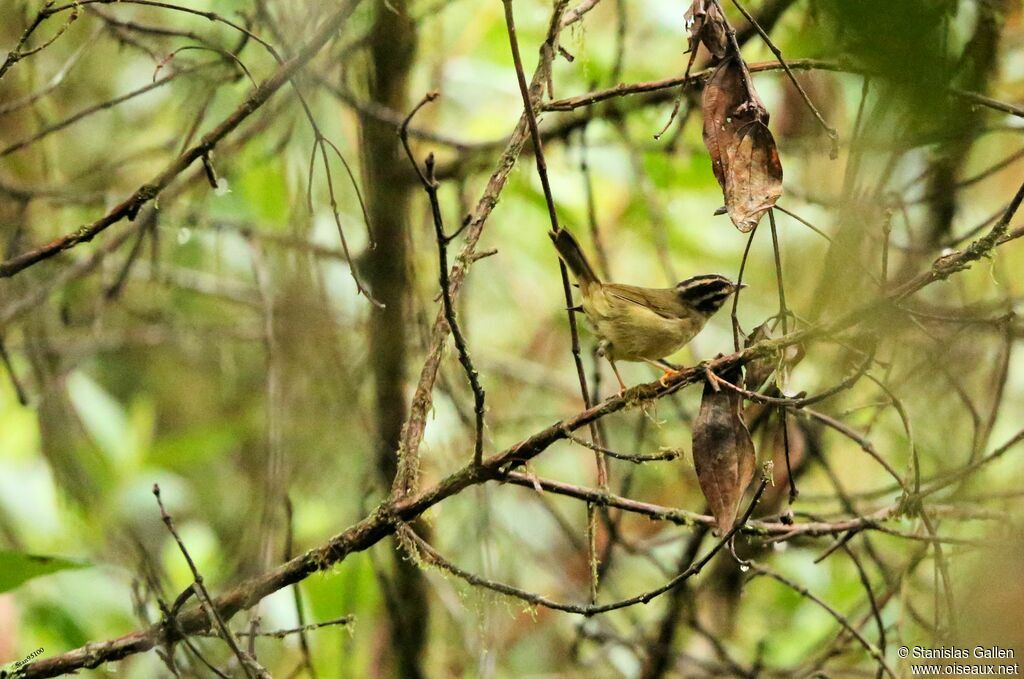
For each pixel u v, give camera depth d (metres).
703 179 13.07
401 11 10.13
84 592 11.11
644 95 10.96
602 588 12.94
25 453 12.94
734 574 12.22
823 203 10.24
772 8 9.68
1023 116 6.21
